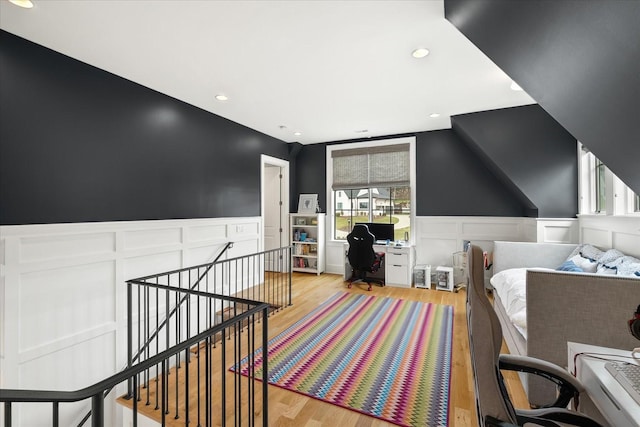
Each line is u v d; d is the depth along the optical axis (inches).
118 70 111.8
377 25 84.6
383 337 112.6
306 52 99.0
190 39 91.7
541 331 67.9
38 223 93.7
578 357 47.6
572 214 142.0
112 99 114.2
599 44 43.5
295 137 216.5
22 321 88.6
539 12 50.0
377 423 67.7
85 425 101.0
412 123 179.3
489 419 35.3
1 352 84.5
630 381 37.6
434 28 85.9
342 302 156.8
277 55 100.9
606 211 112.0
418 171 200.2
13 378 86.4
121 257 115.3
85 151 106.0
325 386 81.6
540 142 146.4
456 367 90.7
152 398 82.4
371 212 218.1
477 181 184.5
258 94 135.1
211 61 105.1
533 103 145.2
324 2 75.3
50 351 94.0
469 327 41.6
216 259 160.4
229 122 173.6
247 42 93.3
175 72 113.6
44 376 92.7
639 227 88.8
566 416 45.0
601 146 66.9
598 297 63.8
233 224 173.8
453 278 183.9
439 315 135.9
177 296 84.7
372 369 89.9
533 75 68.9
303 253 231.1
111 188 113.7
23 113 90.9
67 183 101.0
